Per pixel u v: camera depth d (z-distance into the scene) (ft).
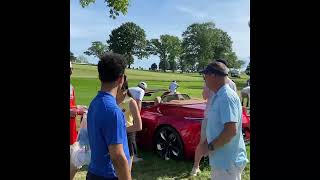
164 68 335.26
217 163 10.08
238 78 120.67
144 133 22.68
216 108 10.00
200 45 317.42
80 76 145.07
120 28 300.61
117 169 8.23
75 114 16.19
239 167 10.14
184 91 99.81
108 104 8.28
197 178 17.89
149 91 25.88
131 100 14.94
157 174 18.74
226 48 309.01
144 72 235.40
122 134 8.32
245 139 22.08
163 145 21.62
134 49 307.58
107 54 8.55
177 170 19.30
